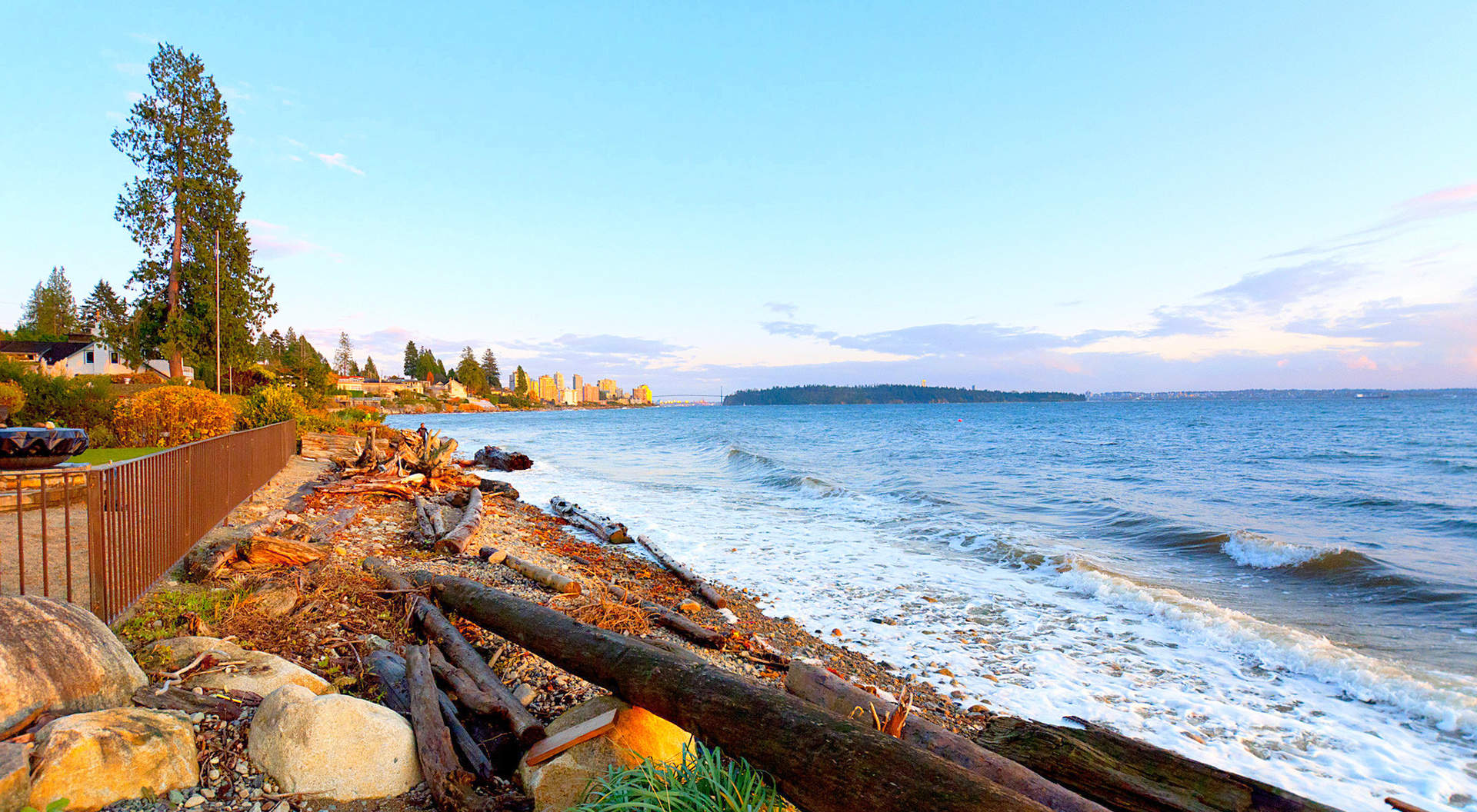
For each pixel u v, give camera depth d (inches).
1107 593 345.7
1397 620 304.8
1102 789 122.0
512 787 129.0
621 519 548.7
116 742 107.3
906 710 123.2
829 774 103.5
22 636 119.7
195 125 1513.3
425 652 169.2
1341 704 223.1
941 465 1063.0
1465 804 164.9
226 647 160.6
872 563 414.3
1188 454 1246.3
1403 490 738.2
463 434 2036.2
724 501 667.4
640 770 116.9
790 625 298.0
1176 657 265.1
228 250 1545.3
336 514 405.7
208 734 126.4
